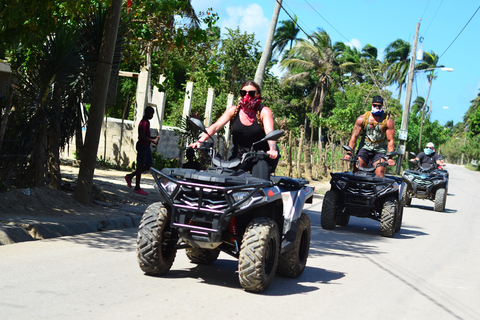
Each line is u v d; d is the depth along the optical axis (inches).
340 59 2299.5
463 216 633.0
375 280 250.4
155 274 211.9
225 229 204.7
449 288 247.4
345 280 244.1
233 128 228.7
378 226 482.3
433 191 694.5
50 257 224.7
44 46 343.0
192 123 209.2
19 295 168.1
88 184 348.5
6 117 317.4
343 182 414.0
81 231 290.5
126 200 399.2
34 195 317.4
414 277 265.0
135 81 1229.7
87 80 368.5
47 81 339.6
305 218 239.3
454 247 381.7
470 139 3491.6
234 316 168.6
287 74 2094.0
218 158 215.6
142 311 163.9
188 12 444.1
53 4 322.7
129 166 689.6
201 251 243.4
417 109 3587.6
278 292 207.3
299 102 2183.8
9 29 325.4
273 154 211.6
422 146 2404.0
